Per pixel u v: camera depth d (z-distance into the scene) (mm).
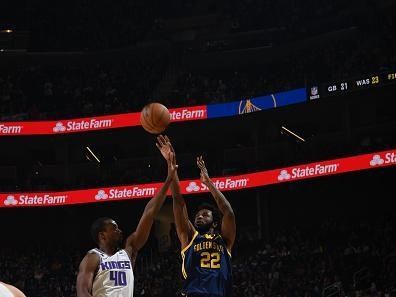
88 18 38500
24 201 28359
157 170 29688
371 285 21688
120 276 6055
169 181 6641
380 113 28719
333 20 33500
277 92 28719
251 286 23328
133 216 31797
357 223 28062
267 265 24750
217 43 35719
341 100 27641
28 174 31984
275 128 30453
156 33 38000
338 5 34188
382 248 23672
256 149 30203
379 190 27828
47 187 30797
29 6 38750
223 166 30891
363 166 24781
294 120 29906
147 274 26453
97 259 6051
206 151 31406
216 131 31406
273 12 36719
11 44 36844
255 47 35156
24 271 27156
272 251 25688
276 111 28391
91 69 35844
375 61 28469
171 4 39531
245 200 30422
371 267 22859
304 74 30766
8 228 31531
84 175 32250
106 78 34562
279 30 36062
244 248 27938
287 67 33250
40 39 37844
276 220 29562
